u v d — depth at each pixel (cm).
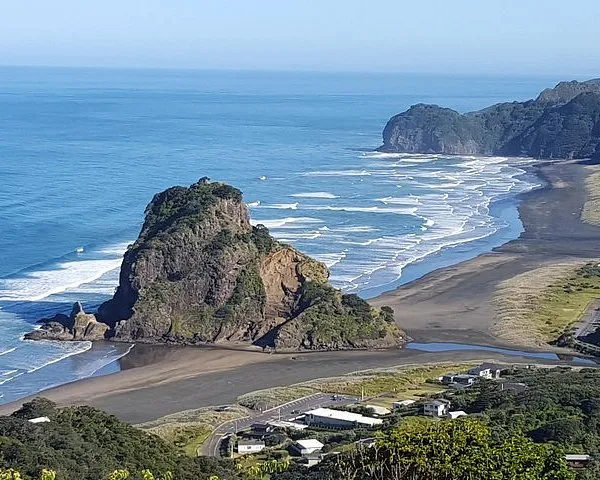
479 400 11106
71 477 6812
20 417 8294
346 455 7344
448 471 5869
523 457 6122
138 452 8025
